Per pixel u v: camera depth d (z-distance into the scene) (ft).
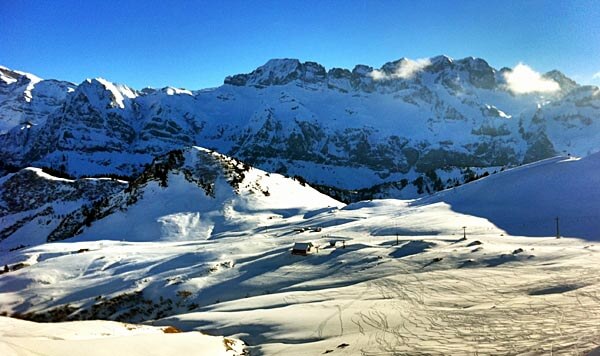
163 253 343.26
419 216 385.29
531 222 325.42
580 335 86.33
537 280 151.23
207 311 181.16
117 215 507.30
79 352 88.02
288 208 536.83
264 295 196.34
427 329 111.96
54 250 392.68
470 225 331.57
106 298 245.86
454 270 189.98
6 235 578.66
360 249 261.03
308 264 247.50
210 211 509.76
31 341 90.27
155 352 99.14
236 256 298.76
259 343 127.03
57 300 258.78
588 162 434.30
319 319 137.59
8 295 274.16
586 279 141.90
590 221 298.97
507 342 91.15
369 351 100.83
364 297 162.61
